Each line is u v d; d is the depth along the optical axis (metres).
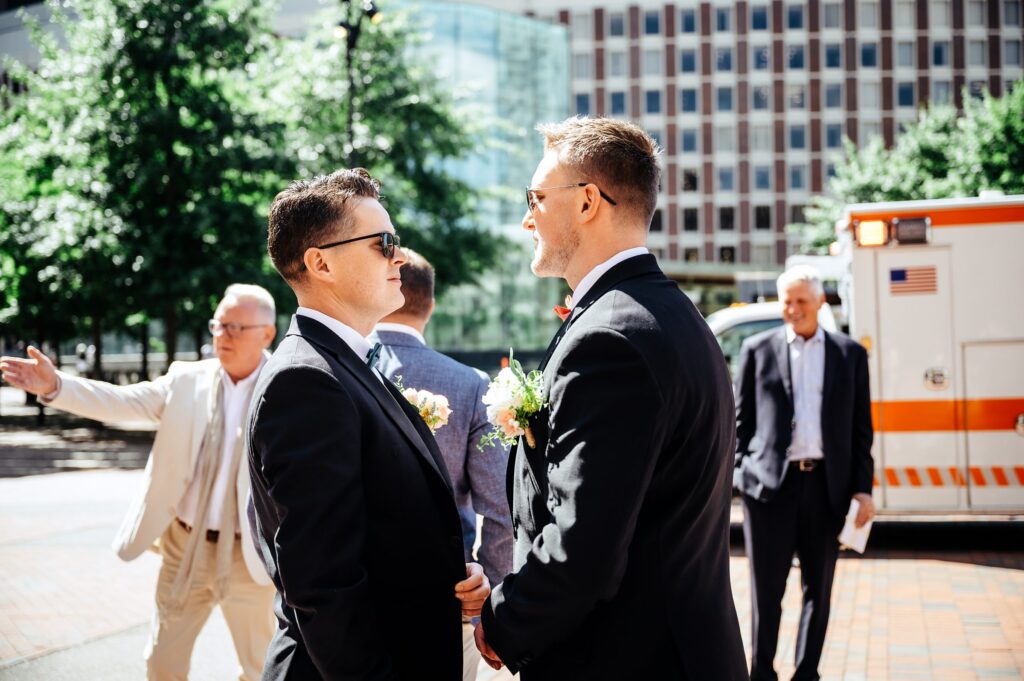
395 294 2.40
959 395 7.84
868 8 65.19
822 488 4.54
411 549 2.15
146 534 3.65
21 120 21.17
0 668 4.97
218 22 20.02
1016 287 7.80
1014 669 4.80
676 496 2.00
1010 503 7.77
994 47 64.88
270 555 2.17
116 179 19.45
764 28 65.88
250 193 20.39
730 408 2.14
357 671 1.95
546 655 2.08
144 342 29.16
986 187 26.06
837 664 4.98
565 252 2.25
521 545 2.16
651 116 66.81
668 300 2.07
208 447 3.68
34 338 26.69
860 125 65.38
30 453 16.84
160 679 3.64
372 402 2.15
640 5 66.69
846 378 4.59
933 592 6.52
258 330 3.75
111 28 19.66
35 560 7.73
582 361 1.95
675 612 1.98
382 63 23.19
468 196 25.75
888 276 7.94
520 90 40.28
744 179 65.94
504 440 2.24
